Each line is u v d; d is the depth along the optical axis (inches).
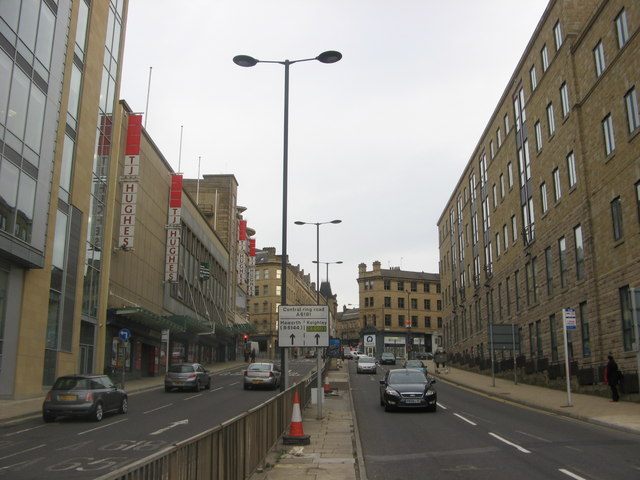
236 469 310.7
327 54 753.0
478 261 2080.5
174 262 1780.3
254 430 371.2
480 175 2041.1
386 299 4205.2
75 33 1102.4
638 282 850.1
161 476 189.6
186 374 1165.7
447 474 376.5
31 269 940.0
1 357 868.0
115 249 1348.4
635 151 861.2
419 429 613.0
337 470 382.9
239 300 3235.7
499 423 657.6
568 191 1130.0
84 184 1151.6
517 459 424.8
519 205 1513.3
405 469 395.2
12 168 867.4
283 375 702.5
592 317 1005.2
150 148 1622.8
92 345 1224.2
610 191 950.4
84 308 1178.0
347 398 996.6
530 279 1432.1
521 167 1505.9
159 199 1721.2
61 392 670.5
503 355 1716.3
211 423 655.1
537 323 1373.0
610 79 944.9
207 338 2425.0
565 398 926.4
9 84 857.5
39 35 958.4
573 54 1099.9
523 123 1481.3
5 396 873.5
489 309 1904.5
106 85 1309.1
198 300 2234.3
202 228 2309.3
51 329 1018.7
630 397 823.1
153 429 606.2
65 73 1059.3
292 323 677.9
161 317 1453.0
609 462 407.8
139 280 1533.0
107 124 1317.7
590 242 1019.9
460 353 2416.3
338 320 5561.0
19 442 523.5
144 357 1625.2
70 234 1086.4
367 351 4030.5
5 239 835.4
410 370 874.1
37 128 952.3
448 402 950.4
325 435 550.6
